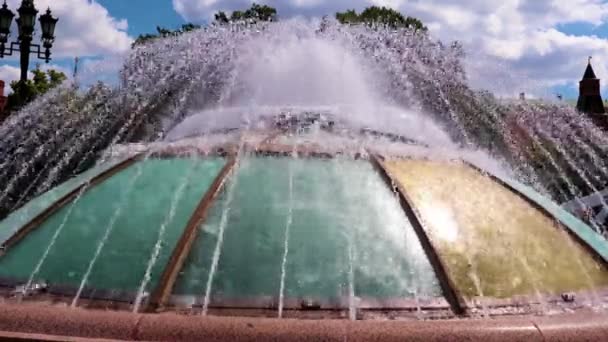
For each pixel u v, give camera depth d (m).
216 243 4.01
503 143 14.31
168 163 4.88
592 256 4.49
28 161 11.70
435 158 5.30
